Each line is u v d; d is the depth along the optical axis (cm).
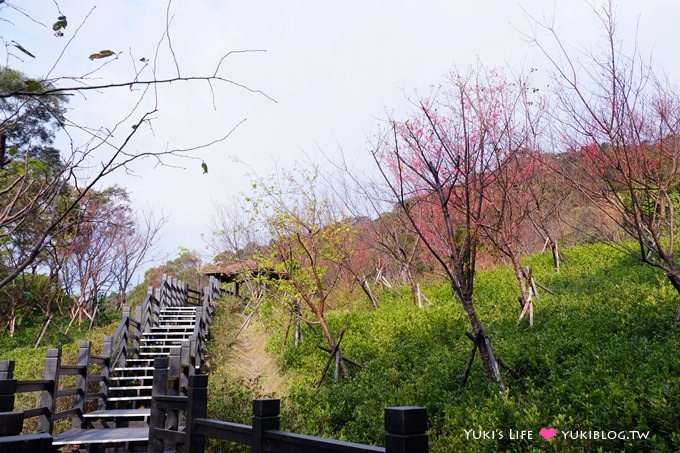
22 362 1299
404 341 1066
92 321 1864
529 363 730
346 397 830
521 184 1112
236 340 1518
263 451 319
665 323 741
